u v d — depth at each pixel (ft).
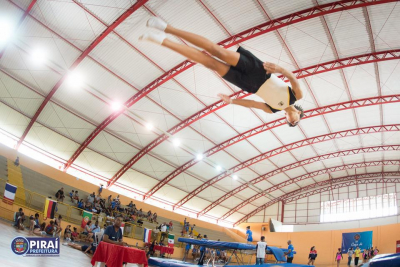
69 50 61.26
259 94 13.09
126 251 24.64
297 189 131.34
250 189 121.90
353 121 84.53
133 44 60.44
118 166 92.89
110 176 95.35
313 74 64.75
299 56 63.52
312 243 113.60
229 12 55.21
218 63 12.44
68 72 63.16
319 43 60.08
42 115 74.43
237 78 12.60
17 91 68.80
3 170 67.21
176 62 65.00
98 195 89.76
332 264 104.37
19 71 65.16
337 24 55.52
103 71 65.87
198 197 116.06
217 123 84.23
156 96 73.61
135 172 96.32
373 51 60.44
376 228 99.86
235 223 138.92
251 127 86.58
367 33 56.54
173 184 106.32
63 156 85.87
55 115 75.05
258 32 56.90
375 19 53.31
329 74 67.26
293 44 60.64
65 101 72.43
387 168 112.88
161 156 94.12
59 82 67.36
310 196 128.67
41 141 80.53
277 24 56.49
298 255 114.52
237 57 12.16
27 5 53.47
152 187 104.22
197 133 87.30
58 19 55.67
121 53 62.34
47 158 85.10
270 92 12.87
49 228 59.36
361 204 115.75
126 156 90.74
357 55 61.82
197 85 71.15
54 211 63.87
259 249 50.57
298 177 120.98
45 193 75.51
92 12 54.29
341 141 95.55
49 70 64.69
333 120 84.53
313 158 106.42
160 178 102.17
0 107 71.46
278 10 54.39
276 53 63.21
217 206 125.08
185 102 76.07
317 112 80.07
